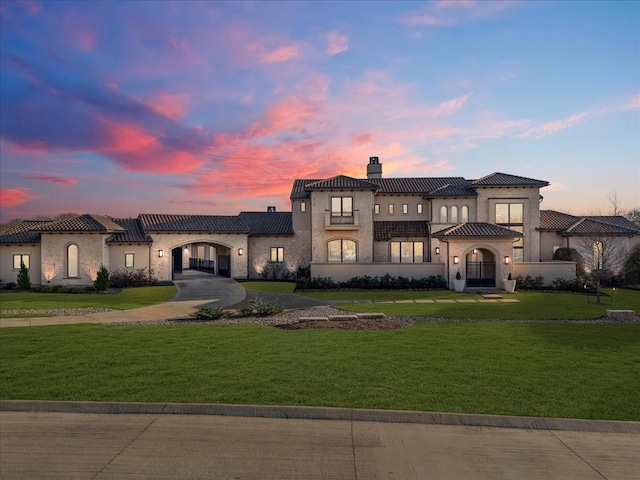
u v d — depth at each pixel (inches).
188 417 274.5
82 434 250.4
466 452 229.8
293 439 243.9
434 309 729.0
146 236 1302.9
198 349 438.0
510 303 823.1
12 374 353.4
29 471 209.3
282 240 1425.9
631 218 2522.1
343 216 1333.7
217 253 1596.9
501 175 1405.0
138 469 211.2
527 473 209.3
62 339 484.4
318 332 524.4
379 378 341.7
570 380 336.2
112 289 1179.3
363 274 1160.8
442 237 1109.7
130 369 366.3
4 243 1217.4
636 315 681.6
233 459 221.0
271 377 344.2
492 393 309.0
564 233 1304.1
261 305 718.5
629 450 233.3
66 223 1235.9
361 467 213.6
